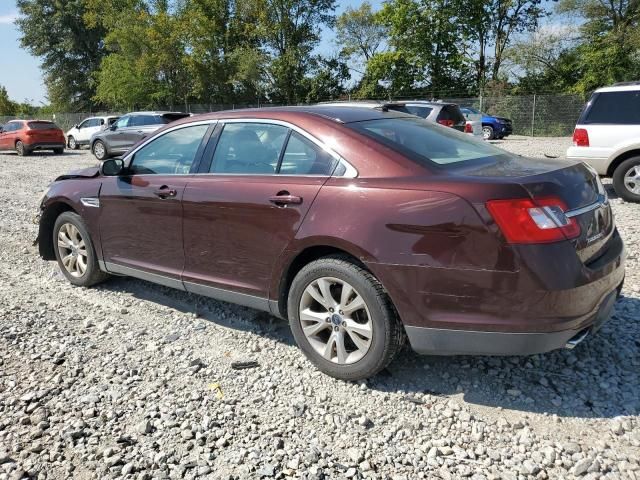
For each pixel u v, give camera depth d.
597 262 3.03
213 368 3.68
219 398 3.31
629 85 8.52
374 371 3.25
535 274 2.76
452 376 3.43
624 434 2.82
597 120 8.77
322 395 3.30
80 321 4.52
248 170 3.82
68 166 17.73
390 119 3.86
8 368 3.73
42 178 14.36
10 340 4.16
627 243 6.14
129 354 3.91
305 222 3.36
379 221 3.08
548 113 28.20
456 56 38.12
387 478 2.60
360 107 4.11
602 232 3.18
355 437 2.91
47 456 2.81
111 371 3.66
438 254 2.93
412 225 2.98
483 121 25.44
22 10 50.19
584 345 3.70
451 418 3.03
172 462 2.75
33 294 5.18
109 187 4.70
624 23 31.02
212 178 3.96
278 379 3.50
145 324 4.43
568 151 9.08
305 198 3.38
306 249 3.43
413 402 3.18
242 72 40.41
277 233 3.51
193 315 4.56
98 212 4.82
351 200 3.20
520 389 3.25
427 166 3.16
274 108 3.97
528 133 28.59
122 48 41.12
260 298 3.73
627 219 7.47
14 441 2.94
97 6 43.03
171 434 2.97
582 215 2.99
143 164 4.56
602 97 8.73
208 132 4.14
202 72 40.84
